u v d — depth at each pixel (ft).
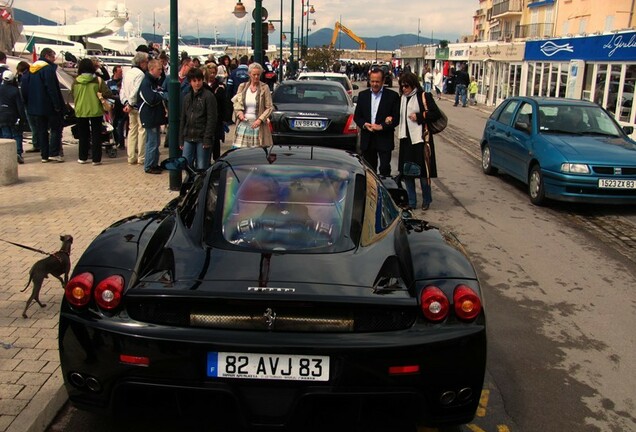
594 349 15.25
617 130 33.65
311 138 37.24
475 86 125.18
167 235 11.55
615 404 12.62
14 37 80.28
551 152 30.40
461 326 9.73
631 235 26.43
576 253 23.53
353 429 10.90
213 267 10.09
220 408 9.76
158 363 9.29
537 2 163.63
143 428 10.94
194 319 9.41
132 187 30.50
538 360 14.53
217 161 13.93
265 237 11.00
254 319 9.35
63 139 47.62
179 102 30.22
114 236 11.25
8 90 34.60
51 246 20.34
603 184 28.86
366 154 28.71
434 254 11.02
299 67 159.02
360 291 9.58
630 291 19.52
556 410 12.28
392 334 9.43
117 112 42.04
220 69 64.59
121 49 176.35
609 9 126.52
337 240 11.02
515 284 19.90
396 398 9.48
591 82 84.02
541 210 30.63
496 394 12.83
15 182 30.53
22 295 16.08
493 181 38.19
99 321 9.61
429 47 219.00
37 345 13.26
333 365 9.21
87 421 11.14
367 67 225.35
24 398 11.12
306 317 9.37
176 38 29.60
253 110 30.48
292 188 12.34
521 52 113.60
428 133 28.58
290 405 9.24
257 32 56.13
